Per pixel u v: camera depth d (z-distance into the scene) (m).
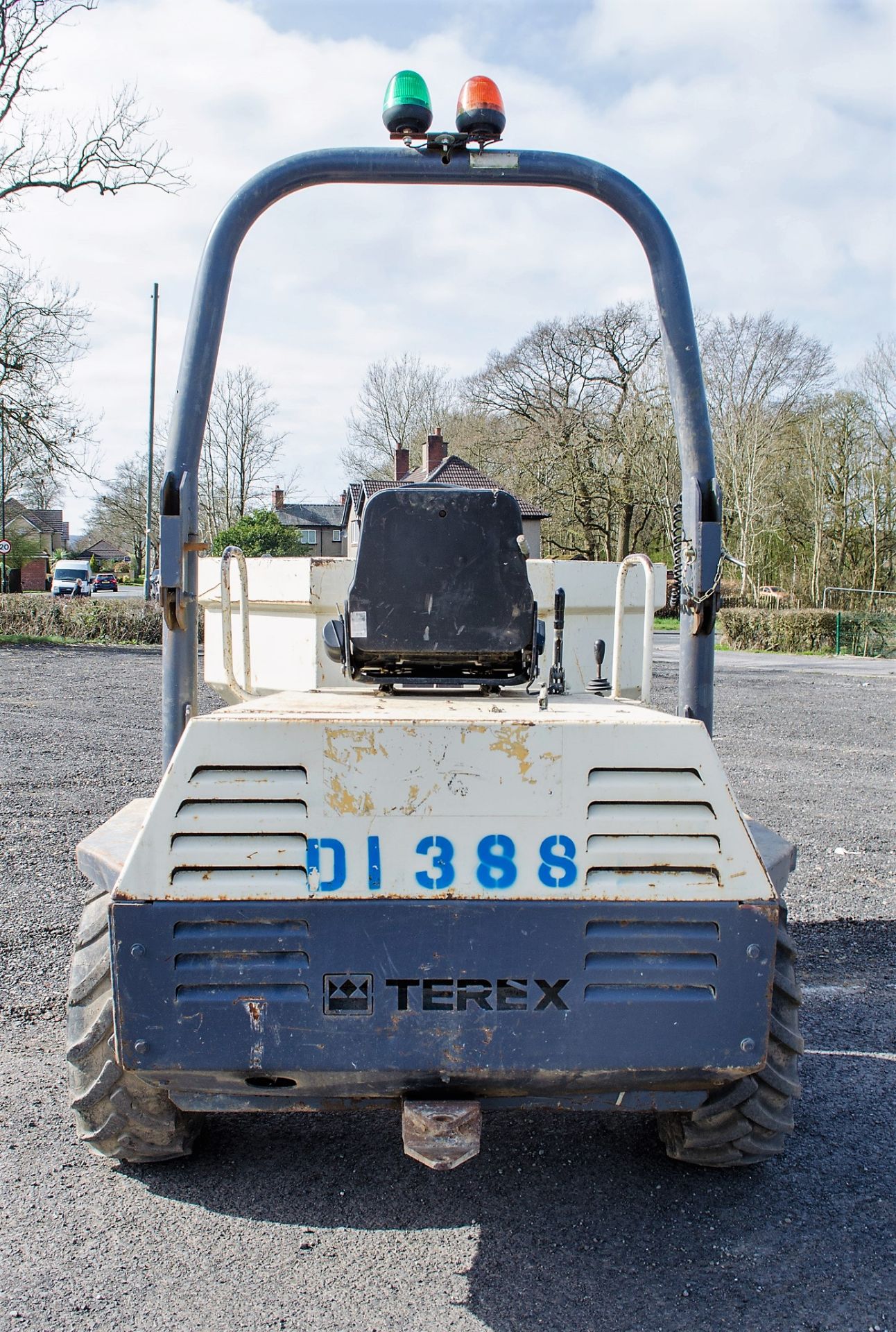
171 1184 3.44
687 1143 3.39
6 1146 3.67
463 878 2.69
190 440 3.63
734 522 46.31
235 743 2.67
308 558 5.03
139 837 2.67
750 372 46.59
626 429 48.50
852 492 45.44
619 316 49.12
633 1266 3.02
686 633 3.74
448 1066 2.71
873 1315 2.81
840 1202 3.38
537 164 3.71
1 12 27.44
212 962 2.68
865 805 10.06
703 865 2.72
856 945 6.14
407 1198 3.38
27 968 5.41
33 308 30.75
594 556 52.03
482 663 3.45
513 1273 2.97
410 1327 2.73
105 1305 2.80
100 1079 3.25
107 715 15.69
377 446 62.19
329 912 2.67
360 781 2.67
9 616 33.25
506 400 52.19
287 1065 2.69
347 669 3.54
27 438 30.97
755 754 13.09
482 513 3.31
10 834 8.20
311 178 3.71
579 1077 2.74
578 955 2.70
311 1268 2.98
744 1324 2.77
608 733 2.71
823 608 39.72
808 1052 4.66
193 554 3.68
